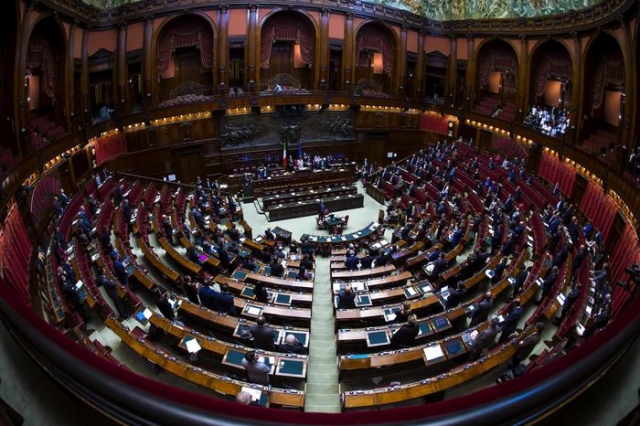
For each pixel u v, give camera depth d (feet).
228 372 30.14
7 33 50.83
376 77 101.24
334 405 28.94
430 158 90.33
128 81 80.59
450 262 49.16
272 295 38.70
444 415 6.12
